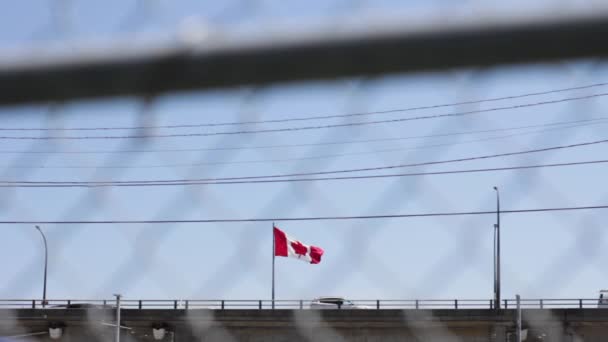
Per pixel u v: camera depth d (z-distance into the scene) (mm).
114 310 40156
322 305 23422
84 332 32344
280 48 8688
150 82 9172
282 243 62062
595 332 75188
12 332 27781
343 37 8547
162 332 60188
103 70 9125
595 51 8289
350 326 87062
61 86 9289
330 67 8750
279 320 96312
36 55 9141
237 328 97312
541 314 27031
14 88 9320
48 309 30031
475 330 66688
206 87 9133
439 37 8359
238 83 9031
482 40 8344
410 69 8648
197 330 28062
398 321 85375
